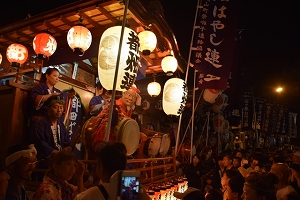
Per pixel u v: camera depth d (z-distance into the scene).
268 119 24.11
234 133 27.33
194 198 3.24
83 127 5.77
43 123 5.30
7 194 3.06
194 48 8.87
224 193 4.98
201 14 9.05
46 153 5.05
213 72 8.61
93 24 7.02
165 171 7.45
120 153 2.65
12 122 5.49
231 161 8.97
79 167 3.91
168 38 7.78
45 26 7.07
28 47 8.29
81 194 2.60
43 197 2.83
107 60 5.08
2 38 7.86
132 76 5.21
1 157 5.43
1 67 9.04
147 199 2.36
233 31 8.77
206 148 11.53
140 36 6.54
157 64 9.36
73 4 6.24
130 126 5.77
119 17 6.32
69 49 7.56
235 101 14.04
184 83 8.47
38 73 6.80
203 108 17.92
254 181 3.30
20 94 5.74
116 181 2.08
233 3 8.91
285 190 5.06
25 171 3.27
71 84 7.90
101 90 8.34
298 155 9.54
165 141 8.30
